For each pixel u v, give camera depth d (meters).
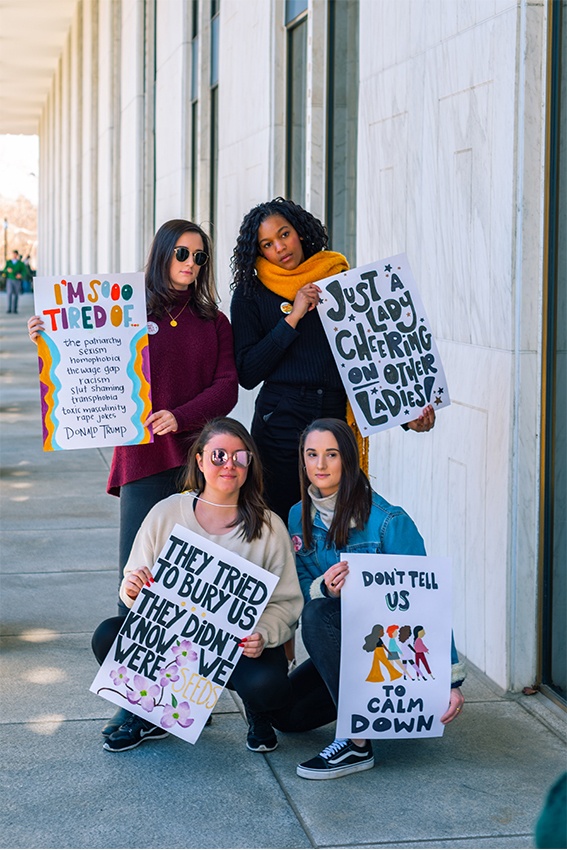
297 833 3.18
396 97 5.45
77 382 3.94
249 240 4.09
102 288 3.94
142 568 3.63
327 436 3.62
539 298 4.23
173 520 3.70
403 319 4.14
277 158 8.09
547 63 4.15
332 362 4.14
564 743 3.85
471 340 4.64
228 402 4.01
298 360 4.12
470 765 3.65
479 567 4.57
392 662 3.53
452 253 4.82
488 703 4.24
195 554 3.61
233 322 4.16
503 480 4.32
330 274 4.15
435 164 4.98
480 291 4.52
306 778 3.52
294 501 4.19
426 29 5.04
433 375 4.18
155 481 4.02
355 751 3.58
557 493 4.28
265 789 3.45
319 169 7.04
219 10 10.78
